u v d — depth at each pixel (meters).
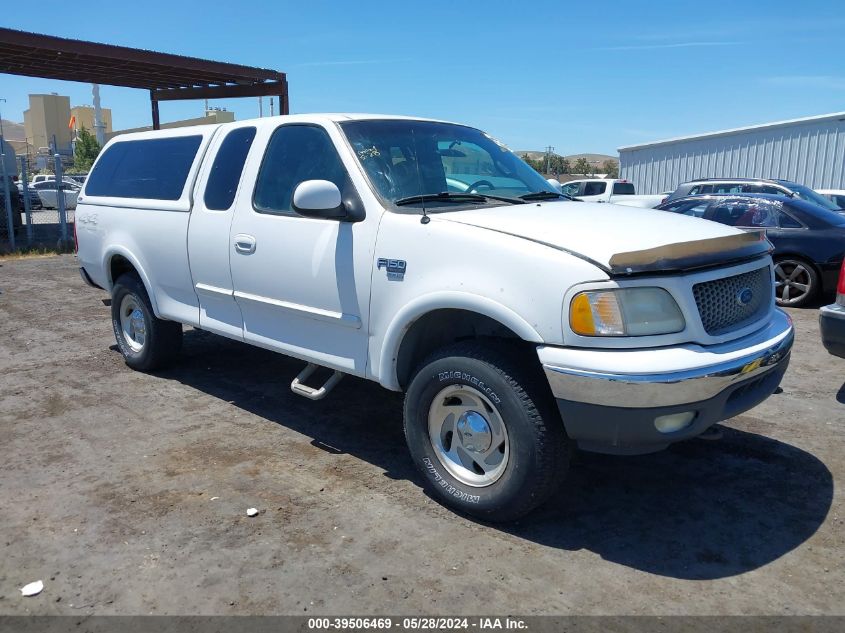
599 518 3.73
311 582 3.14
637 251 3.15
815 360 6.73
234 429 4.95
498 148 5.09
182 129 5.69
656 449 3.33
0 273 12.21
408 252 3.75
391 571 3.22
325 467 4.34
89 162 52.44
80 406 5.41
